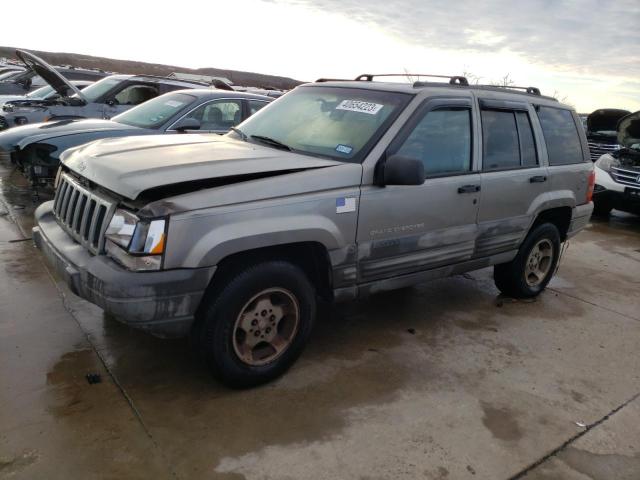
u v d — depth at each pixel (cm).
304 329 356
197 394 330
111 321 412
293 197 328
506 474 284
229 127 774
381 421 318
